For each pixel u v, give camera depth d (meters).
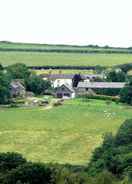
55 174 74.31
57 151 124.94
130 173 78.00
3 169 80.81
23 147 128.50
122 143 102.25
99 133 143.38
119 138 103.50
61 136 139.88
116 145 102.00
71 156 120.12
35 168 75.88
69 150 125.75
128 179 71.50
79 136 139.62
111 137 106.00
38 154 122.00
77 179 69.69
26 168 76.31
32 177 74.75
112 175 74.00
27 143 132.25
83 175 71.44
